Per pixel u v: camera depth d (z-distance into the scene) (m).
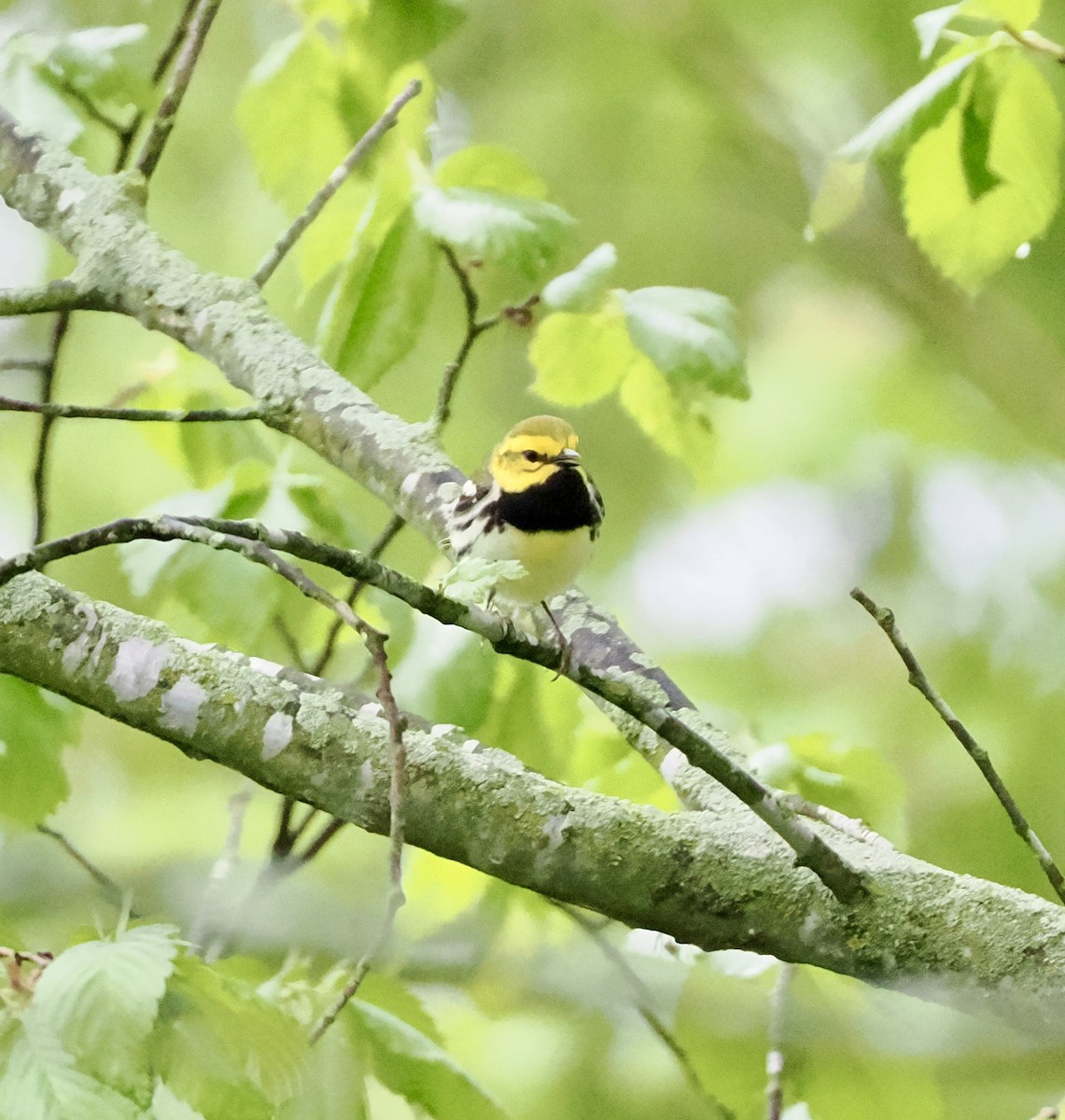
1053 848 13.17
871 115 16.59
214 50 15.46
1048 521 15.77
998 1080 6.71
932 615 15.67
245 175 16.00
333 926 6.73
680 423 9.13
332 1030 6.36
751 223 17.58
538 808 6.25
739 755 7.17
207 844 12.99
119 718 6.49
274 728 6.36
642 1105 9.48
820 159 16.66
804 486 16.62
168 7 13.47
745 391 8.28
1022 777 13.59
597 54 16.92
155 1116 5.48
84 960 5.25
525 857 6.22
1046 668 14.22
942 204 8.45
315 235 10.12
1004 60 7.98
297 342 8.91
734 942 6.17
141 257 9.09
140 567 8.61
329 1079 6.28
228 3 15.35
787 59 16.59
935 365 16.41
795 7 16.17
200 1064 5.41
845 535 16.75
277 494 8.89
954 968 5.95
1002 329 16.36
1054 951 5.87
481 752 6.53
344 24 10.01
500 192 8.64
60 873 7.49
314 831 12.46
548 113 17.09
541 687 8.63
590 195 17.19
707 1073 7.59
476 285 13.11
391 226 8.88
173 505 8.88
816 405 16.34
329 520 9.06
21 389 15.80
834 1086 7.35
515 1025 9.70
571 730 8.68
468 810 6.25
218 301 8.99
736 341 8.43
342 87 10.05
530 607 8.60
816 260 17.52
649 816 6.29
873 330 16.91
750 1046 7.53
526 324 8.80
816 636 15.95
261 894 6.87
